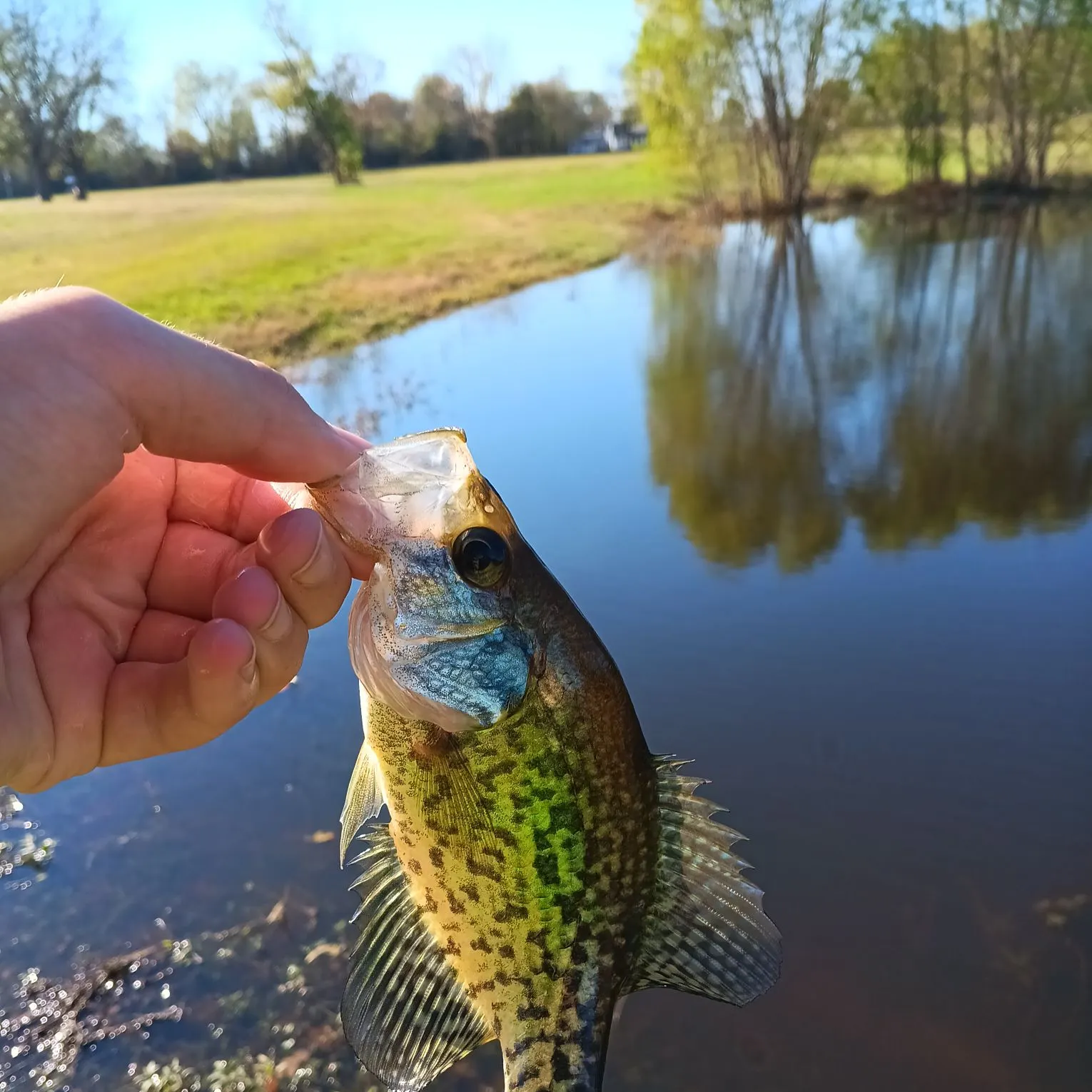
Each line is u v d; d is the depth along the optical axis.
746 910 0.25
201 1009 0.36
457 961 0.25
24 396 0.19
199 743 0.24
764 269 2.12
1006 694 0.52
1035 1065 0.34
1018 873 0.41
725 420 1.03
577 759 0.24
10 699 0.22
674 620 0.61
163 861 0.43
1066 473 0.86
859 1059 0.34
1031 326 1.44
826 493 0.83
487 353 1.33
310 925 0.40
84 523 0.24
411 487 0.23
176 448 0.22
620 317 1.60
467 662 0.23
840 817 0.44
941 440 0.96
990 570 0.67
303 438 0.23
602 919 0.24
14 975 0.38
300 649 0.23
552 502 0.81
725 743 0.48
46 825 0.45
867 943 0.38
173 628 0.25
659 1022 0.36
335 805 0.46
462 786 0.24
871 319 1.56
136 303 1.23
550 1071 0.24
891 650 0.57
